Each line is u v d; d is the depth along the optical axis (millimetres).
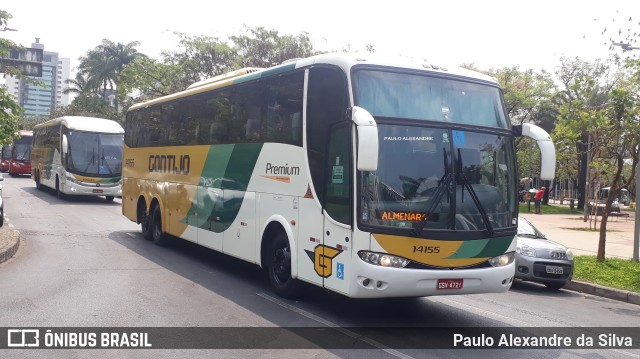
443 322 8203
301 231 8383
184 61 35031
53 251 12633
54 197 27922
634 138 13242
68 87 65062
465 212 7488
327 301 8984
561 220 30938
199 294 9109
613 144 14078
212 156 11391
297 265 8453
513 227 7918
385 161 7289
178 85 35719
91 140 25891
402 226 7172
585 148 25219
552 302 10656
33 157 34188
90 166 25562
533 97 38750
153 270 10945
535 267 11633
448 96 7875
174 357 6059
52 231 15906
